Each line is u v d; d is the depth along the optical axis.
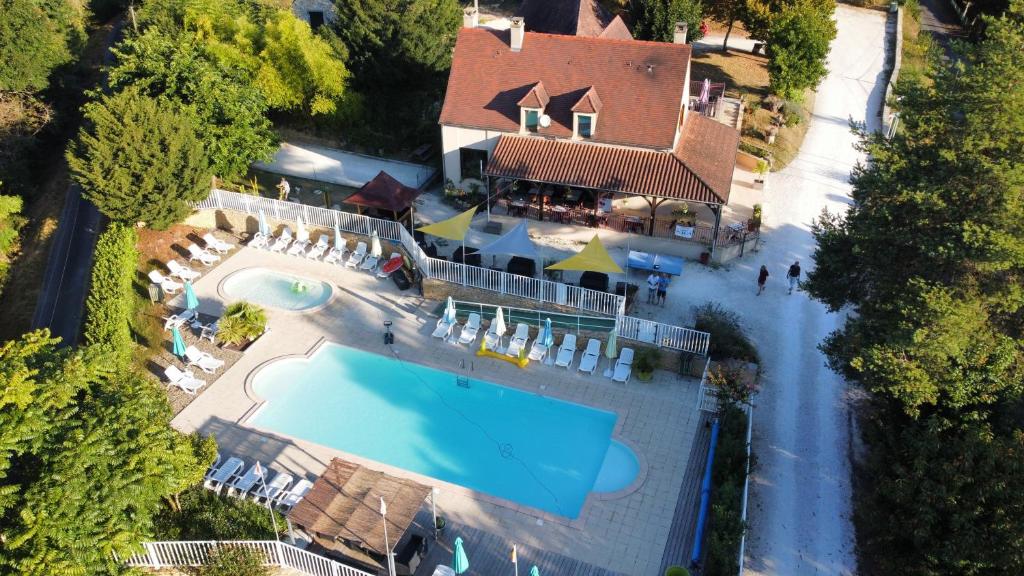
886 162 28.22
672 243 40.75
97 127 38.53
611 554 25.22
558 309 35.81
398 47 55.19
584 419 31.23
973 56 28.23
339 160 52.28
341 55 54.72
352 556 25.08
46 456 21.55
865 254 28.16
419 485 25.55
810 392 32.19
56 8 68.75
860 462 28.86
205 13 58.94
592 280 37.00
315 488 25.36
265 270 40.88
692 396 32.03
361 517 24.25
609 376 33.06
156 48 45.16
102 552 21.23
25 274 45.97
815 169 49.97
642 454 29.12
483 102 44.28
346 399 32.47
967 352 25.44
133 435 23.05
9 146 56.03
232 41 55.25
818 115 57.31
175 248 42.31
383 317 37.34
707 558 24.44
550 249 41.28
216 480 27.53
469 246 41.69
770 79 56.00
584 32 52.94
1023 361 26.02
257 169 50.91
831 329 35.72
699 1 61.59
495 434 30.56
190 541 24.75
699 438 29.81
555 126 42.56
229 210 43.84
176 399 32.00
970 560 22.50
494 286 36.78
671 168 40.22
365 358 34.75
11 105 57.56
